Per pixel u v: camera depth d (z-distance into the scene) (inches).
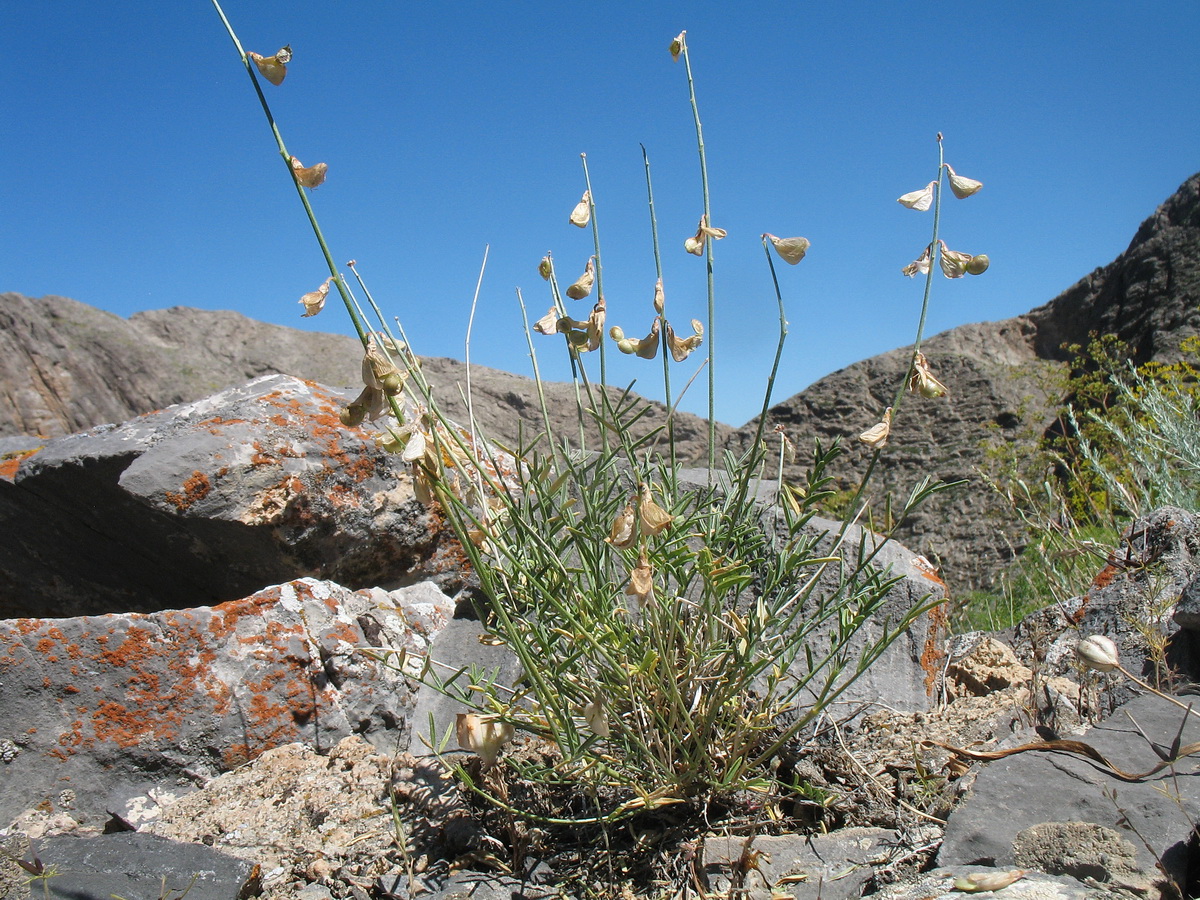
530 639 20.1
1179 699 19.4
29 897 18.0
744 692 20.5
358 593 29.2
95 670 24.8
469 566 38.6
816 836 18.2
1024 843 15.9
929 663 23.5
